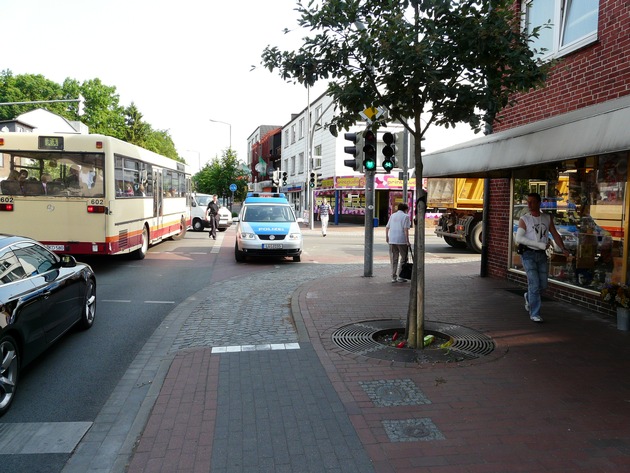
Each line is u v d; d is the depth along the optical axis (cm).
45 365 579
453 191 1925
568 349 600
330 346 618
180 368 545
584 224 827
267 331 702
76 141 1151
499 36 540
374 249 1981
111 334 707
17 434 410
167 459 354
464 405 441
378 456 356
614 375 514
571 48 828
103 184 1166
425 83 566
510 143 707
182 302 925
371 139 1107
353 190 3641
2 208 1153
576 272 850
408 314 626
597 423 406
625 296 684
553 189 916
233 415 423
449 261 1530
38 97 6781
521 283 1023
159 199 1709
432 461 348
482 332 676
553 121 645
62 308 609
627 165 728
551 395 463
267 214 1573
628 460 349
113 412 455
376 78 599
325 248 2016
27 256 566
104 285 1091
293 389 481
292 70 612
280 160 5744
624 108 495
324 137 3775
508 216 1077
